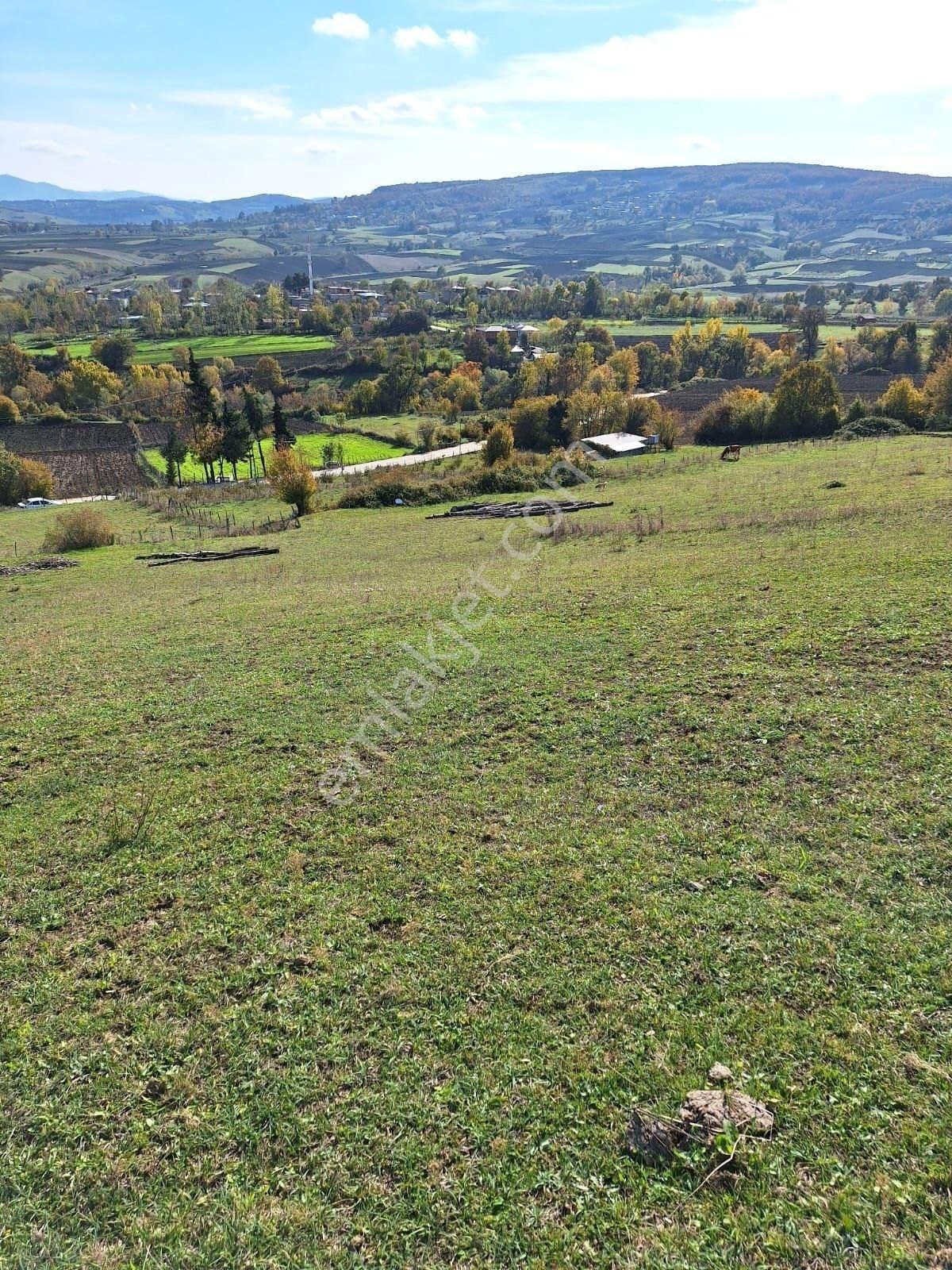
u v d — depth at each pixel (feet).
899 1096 21.20
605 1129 21.39
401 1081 23.43
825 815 33.53
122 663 63.26
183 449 257.34
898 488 100.73
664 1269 17.79
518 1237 18.88
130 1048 25.53
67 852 36.73
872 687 43.24
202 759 44.91
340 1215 19.77
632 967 26.89
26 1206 20.61
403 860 34.12
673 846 33.04
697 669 48.91
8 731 50.57
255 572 103.14
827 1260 17.56
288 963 28.76
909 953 25.93
